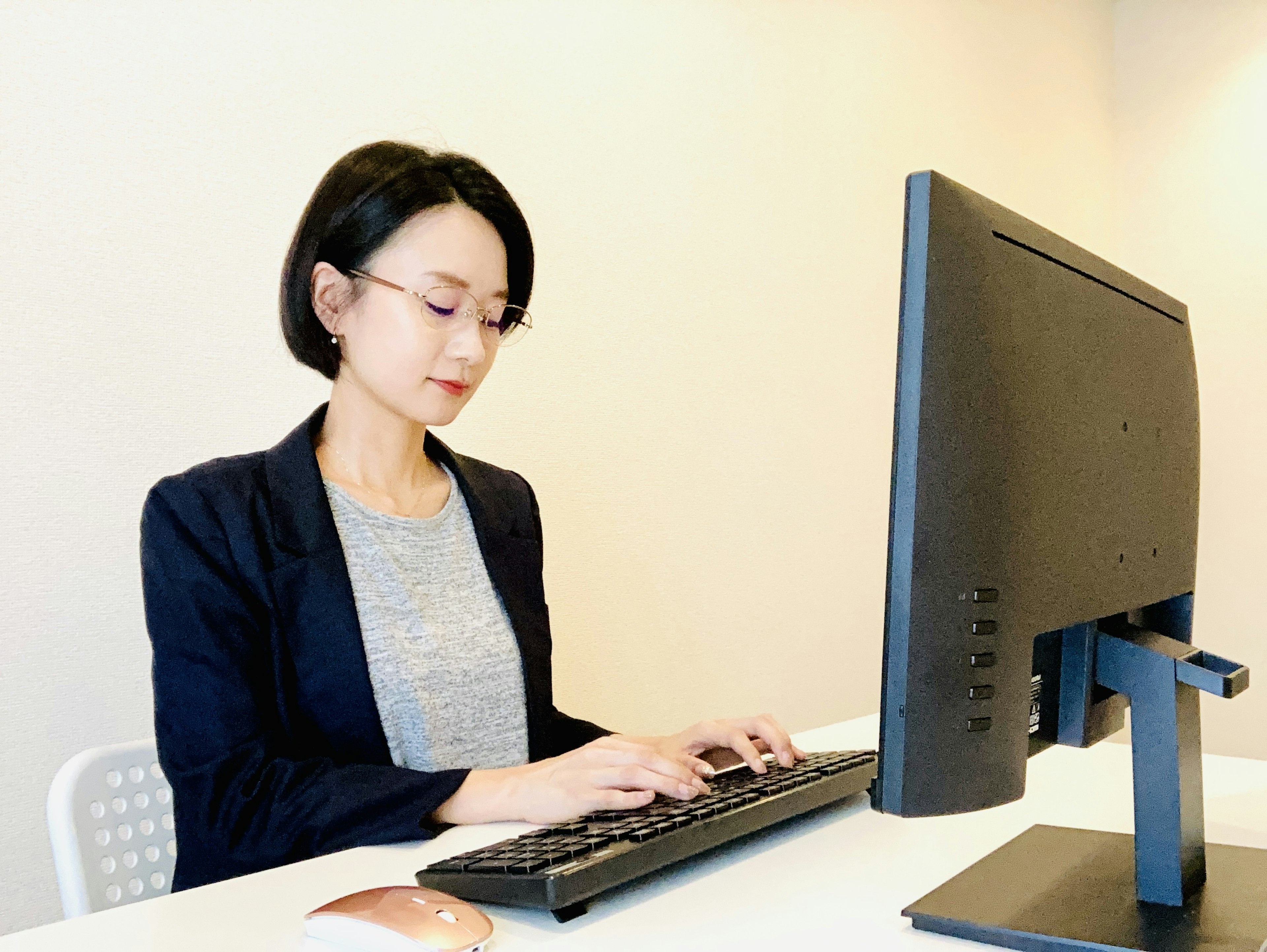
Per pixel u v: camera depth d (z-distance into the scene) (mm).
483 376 1188
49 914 1242
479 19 1709
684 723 2016
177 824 937
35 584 1244
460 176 1137
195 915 643
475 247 1114
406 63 1610
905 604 538
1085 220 3277
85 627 1282
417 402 1132
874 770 907
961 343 544
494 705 1212
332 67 1523
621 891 664
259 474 1089
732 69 2148
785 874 697
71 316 1277
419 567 1205
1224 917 581
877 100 2504
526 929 597
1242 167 3182
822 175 2354
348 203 1098
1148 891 613
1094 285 679
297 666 1050
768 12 2227
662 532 1982
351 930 571
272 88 1460
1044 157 3092
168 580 991
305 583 1058
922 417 533
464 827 841
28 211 1243
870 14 2482
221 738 942
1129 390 716
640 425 1948
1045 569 601
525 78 1773
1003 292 572
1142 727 634
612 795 767
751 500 2172
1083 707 670
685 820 700
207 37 1396
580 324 1850
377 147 1144
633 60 1955
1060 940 548
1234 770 998
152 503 1030
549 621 1332
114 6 1312
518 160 1760
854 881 681
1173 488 789
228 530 1024
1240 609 3123
